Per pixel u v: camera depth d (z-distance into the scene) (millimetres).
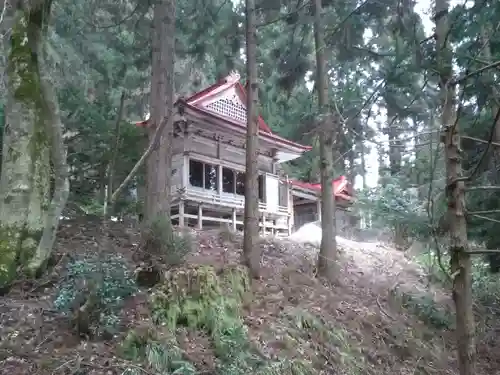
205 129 15078
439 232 6000
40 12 7035
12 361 4543
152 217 8219
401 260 13820
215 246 10781
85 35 14594
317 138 11289
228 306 6699
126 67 14883
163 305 6094
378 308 9898
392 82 5656
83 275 5684
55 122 5078
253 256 9031
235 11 12984
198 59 14102
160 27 9500
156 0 9781
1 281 6105
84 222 9656
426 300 10719
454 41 5125
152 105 9086
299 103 17500
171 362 5176
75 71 13273
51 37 12172
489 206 8273
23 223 6605
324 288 9758
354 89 6301
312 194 21641
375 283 11312
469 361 3029
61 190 5578
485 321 10953
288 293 8820
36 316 5488
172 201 14539
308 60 12336
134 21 14578
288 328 7191
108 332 5316
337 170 18297
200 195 14805
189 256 8648
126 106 15781
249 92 9656
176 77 18594
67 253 7508
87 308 5242
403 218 12164
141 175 11062
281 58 12820
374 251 14453
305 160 23469
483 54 5504
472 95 5277
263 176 17609
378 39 8227
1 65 8586
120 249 8453
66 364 4637
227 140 16281
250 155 9375
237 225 17312
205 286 6543
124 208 11195
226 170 16531
